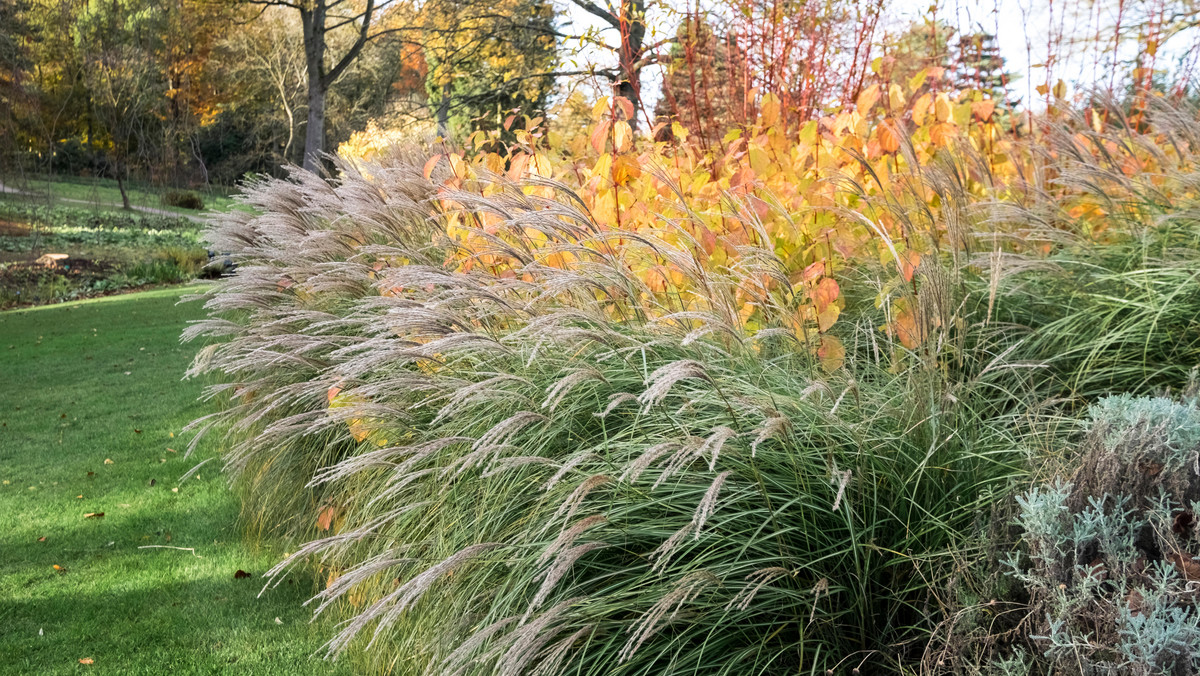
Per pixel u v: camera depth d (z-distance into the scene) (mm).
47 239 24359
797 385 2602
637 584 2172
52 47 32062
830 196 3594
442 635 2502
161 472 5844
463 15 14406
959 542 2178
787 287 2721
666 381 1940
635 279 2852
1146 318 2918
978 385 2764
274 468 4387
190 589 3998
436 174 4855
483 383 2490
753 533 2184
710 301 2711
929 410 2361
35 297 18641
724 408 2398
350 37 38469
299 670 3199
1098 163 3783
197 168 43312
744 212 2959
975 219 3754
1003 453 2430
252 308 5656
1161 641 1443
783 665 2094
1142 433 1724
